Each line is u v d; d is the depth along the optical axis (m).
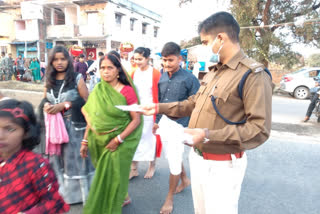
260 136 1.35
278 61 14.19
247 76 1.40
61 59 2.32
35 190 1.33
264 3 13.82
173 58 2.75
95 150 2.26
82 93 2.46
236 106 1.46
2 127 1.21
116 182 2.13
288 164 3.94
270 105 1.40
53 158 2.51
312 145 4.78
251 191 3.15
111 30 22.77
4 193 1.28
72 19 24.33
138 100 2.28
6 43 24.42
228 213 1.57
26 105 1.30
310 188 3.24
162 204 2.84
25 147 1.33
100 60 2.13
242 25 13.37
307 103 10.23
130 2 24.92
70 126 2.46
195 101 1.85
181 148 2.61
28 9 23.11
